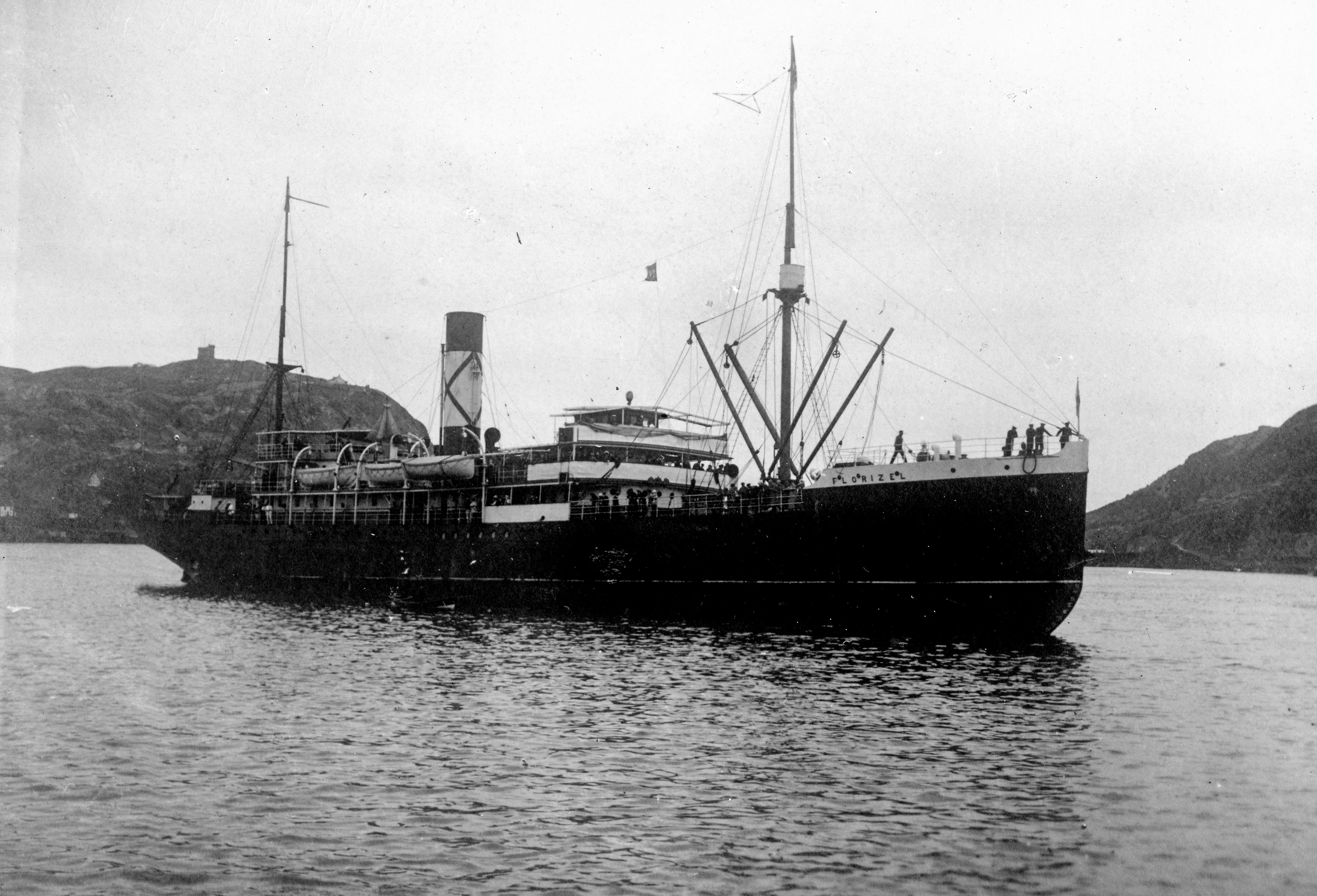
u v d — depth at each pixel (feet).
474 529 172.24
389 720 81.25
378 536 187.21
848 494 131.64
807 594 136.05
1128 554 520.01
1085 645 141.49
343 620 150.00
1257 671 119.96
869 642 125.59
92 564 326.44
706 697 90.63
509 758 69.97
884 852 53.16
